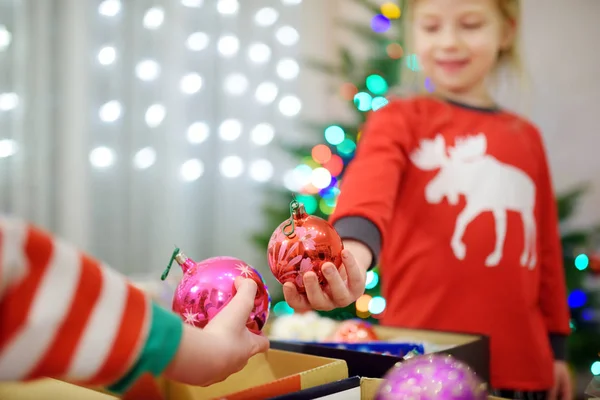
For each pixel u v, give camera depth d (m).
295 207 0.66
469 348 0.73
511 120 1.11
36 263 0.45
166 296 1.05
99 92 2.16
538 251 1.11
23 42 1.99
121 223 2.23
